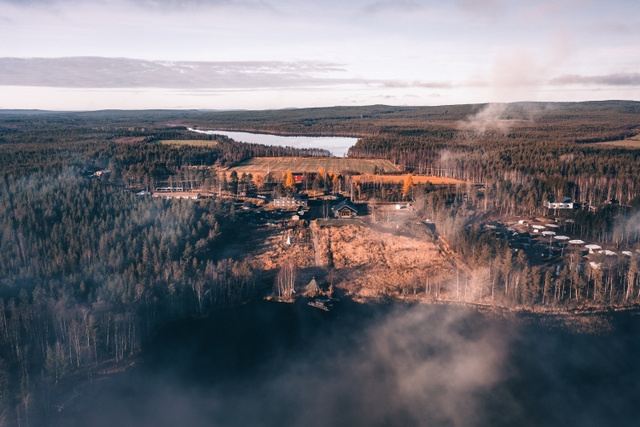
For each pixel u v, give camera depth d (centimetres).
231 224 19038
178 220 17000
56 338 10950
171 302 12675
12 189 19275
